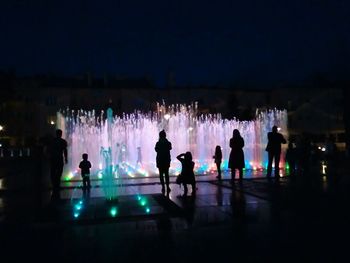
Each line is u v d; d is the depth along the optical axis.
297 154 16.98
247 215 8.28
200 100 63.41
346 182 13.33
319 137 64.88
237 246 6.11
